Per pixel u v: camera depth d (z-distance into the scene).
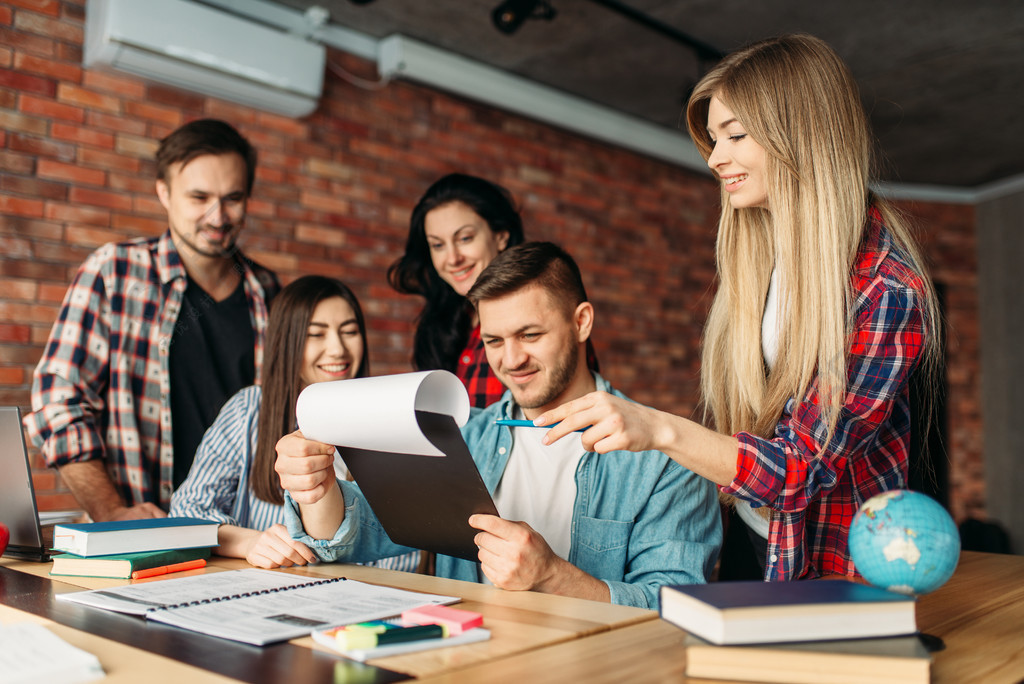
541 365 1.31
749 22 3.54
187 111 3.17
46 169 2.86
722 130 1.24
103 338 2.11
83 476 1.96
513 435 1.41
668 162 4.95
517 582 1.05
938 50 3.74
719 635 0.69
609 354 4.63
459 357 2.39
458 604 0.97
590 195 4.57
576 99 4.40
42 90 2.86
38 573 1.22
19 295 2.79
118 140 3.01
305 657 0.75
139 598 0.98
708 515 1.33
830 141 1.14
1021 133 4.70
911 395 1.43
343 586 1.05
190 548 1.29
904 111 4.41
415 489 1.12
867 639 0.71
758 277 1.33
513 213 2.35
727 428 1.41
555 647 0.79
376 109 3.72
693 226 5.16
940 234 5.66
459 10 3.46
